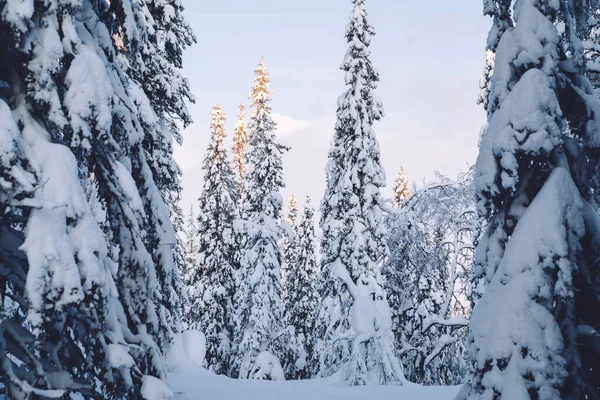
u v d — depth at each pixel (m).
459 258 24.62
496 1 8.35
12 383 4.73
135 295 6.39
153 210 7.11
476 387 6.98
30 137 5.10
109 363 5.36
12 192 4.69
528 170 7.58
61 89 5.59
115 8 7.02
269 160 31.58
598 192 7.68
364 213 23.97
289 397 14.77
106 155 6.12
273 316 30.44
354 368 20.08
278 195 31.47
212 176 36.28
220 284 34.81
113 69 6.83
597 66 8.29
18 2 4.91
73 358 5.64
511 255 7.00
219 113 37.06
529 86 7.38
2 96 5.36
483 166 7.60
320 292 26.27
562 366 6.47
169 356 18.44
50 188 4.89
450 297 23.89
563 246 6.75
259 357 29.34
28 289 4.56
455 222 23.70
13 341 4.96
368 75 24.70
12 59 5.50
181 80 19.16
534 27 7.68
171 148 17.80
